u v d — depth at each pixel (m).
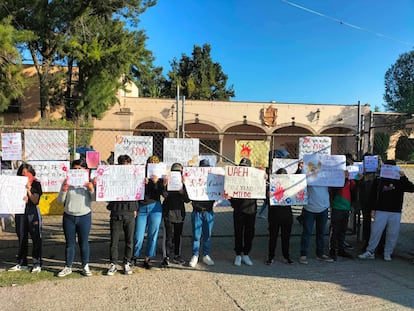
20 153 6.22
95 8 21.98
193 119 31.89
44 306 4.21
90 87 22.02
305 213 6.07
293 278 5.27
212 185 5.82
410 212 10.70
